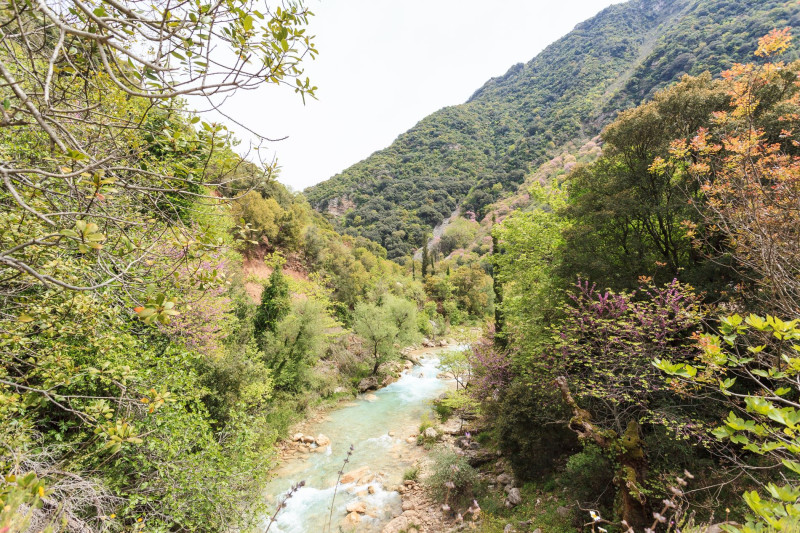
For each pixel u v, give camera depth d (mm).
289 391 14945
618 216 9039
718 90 7922
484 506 8227
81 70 2156
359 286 32250
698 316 5922
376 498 9305
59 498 3801
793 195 3562
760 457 5941
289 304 15781
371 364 20953
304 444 12422
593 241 9703
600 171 10273
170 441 5223
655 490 6008
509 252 13977
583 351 7676
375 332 20359
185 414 5723
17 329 3293
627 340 7059
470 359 14375
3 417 3262
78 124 2510
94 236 1500
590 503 6914
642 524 5766
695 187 8078
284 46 1854
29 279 3176
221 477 5797
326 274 30703
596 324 7508
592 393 6996
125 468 5027
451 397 14555
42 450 3949
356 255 43781
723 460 6250
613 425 7637
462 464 9141
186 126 2445
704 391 6477
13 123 1341
